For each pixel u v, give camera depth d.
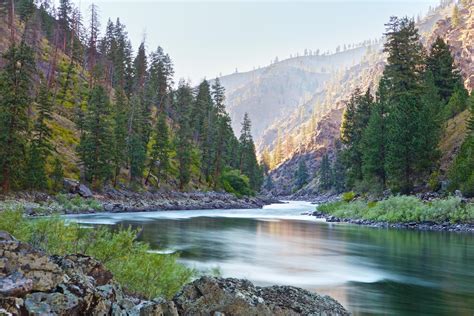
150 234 37.47
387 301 17.05
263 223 52.84
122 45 132.50
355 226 49.56
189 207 86.44
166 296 11.92
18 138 54.62
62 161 75.69
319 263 25.27
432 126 63.19
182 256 26.09
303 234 40.62
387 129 72.25
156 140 93.06
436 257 27.72
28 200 55.75
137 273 11.95
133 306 8.16
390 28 82.00
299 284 19.86
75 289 7.43
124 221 48.88
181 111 130.50
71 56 123.75
